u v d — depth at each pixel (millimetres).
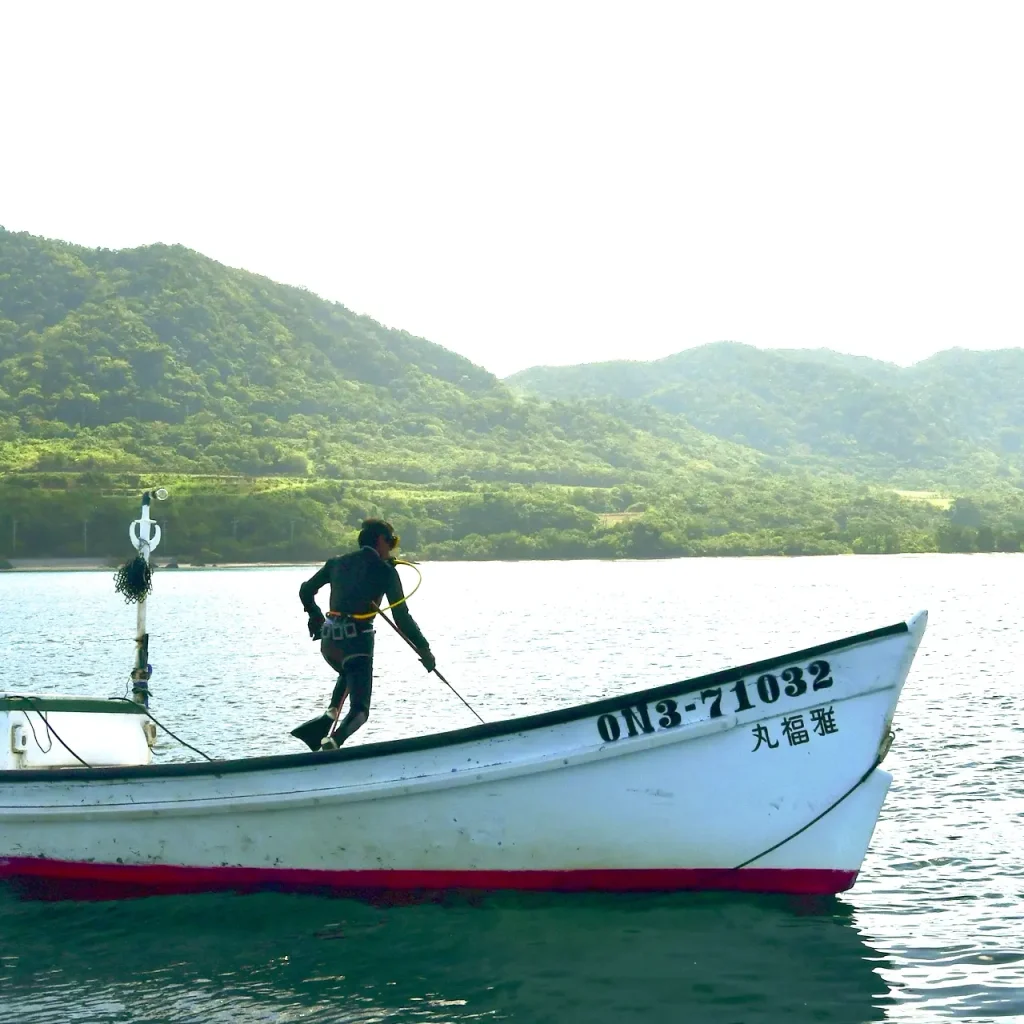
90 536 193750
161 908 11578
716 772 10852
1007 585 117062
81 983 9906
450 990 9602
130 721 14141
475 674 35594
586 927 10781
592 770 10914
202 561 196500
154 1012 9375
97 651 47125
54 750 13453
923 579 136500
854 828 10844
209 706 28000
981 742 20844
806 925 10836
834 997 9430
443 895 11336
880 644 10758
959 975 9836
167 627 65688
